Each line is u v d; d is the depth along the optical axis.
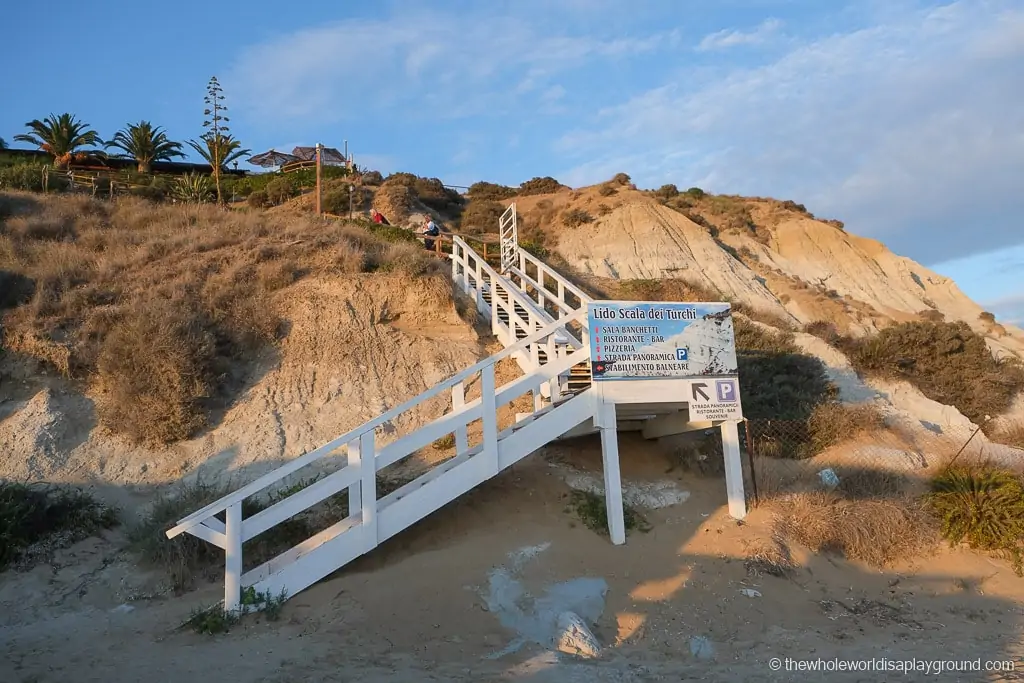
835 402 16.95
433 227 26.97
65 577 9.55
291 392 14.18
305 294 16.34
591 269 36.00
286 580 8.84
